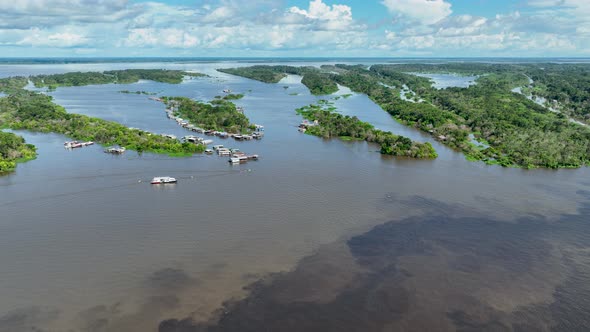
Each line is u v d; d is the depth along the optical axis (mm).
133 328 76000
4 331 74625
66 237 105750
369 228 114625
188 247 102312
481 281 92750
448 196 138500
